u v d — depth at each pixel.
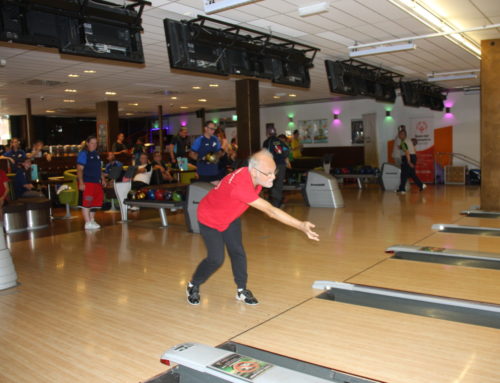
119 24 4.86
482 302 3.15
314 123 16.53
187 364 2.22
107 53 4.77
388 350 2.50
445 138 14.00
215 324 2.95
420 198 9.43
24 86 11.15
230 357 2.25
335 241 5.45
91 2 4.59
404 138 10.45
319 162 13.80
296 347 2.57
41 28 4.30
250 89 10.54
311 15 5.83
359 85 8.91
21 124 20.27
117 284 3.92
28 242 5.89
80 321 3.06
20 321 3.09
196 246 5.40
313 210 8.09
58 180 8.03
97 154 6.68
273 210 2.73
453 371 2.25
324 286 3.65
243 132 10.65
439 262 4.40
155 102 15.60
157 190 7.14
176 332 2.84
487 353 2.45
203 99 14.96
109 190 8.42
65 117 21.30
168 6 5.34
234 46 6.18
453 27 6.69
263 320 2.99
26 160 8.00
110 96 13.55
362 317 3.01
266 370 2.09
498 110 7.16
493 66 7.19
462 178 13.12
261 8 5.50
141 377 2.27
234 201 2.90
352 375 2.22
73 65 8.55
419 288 3.59
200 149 6.56
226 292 3.62
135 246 5.48
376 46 7.71
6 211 6.60
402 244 5.17
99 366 2.40
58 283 3.98
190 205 6.25
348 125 15.76
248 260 4.64
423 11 5.82
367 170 12.13
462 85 13.04
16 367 2.41
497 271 4.01
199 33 5.67
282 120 17.31
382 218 7.00
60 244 5.71
